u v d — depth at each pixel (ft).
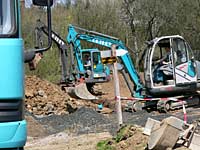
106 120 57.93
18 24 18.24
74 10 131.03
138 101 66.08
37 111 67.41
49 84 75.61
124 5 136.87
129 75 69.15
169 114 62.44
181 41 65.87
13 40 17.89
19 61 18.01
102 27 130.82
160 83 65.67
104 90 101.76
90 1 133.39
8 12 18.21
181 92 66.44
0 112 17.53
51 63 105.91
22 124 17.93
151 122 34.32
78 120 57.77
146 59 65.92
